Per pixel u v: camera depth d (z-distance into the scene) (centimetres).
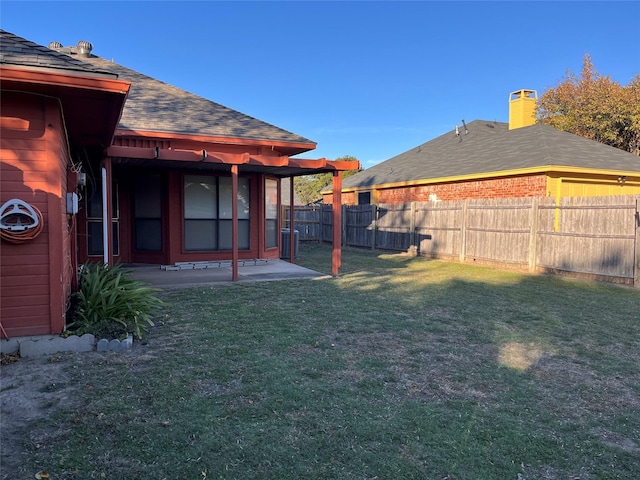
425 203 1407
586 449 281
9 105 412
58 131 431
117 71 1179
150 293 586
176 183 1006
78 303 527
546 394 365
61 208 446
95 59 1216
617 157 1321
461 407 336
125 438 277
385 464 257
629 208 878
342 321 574
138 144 928
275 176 1180
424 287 845
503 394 362
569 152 1300
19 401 325
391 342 493
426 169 1709
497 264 1159
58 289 438
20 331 427
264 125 1106
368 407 330
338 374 395
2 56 374
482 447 279
